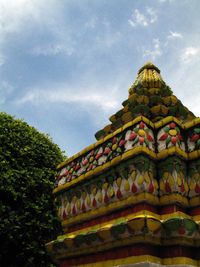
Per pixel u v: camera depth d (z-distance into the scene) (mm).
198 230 4488
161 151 5066
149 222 4293
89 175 5699
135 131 5176
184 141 5281
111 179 5316
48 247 5945
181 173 4969
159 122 5379
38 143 13273
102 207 5367
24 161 12352
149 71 7484
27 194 11734
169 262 4438
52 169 13195
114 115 6934
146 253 4395
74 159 6492
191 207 4906
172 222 4367
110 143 5656
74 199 5980
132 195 4895
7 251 10891
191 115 6719
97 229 5117
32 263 11211
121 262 4613
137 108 6195
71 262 5617
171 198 4758
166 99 6555
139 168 4871
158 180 5000
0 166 11414
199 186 4879
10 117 13203
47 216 11758
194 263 4492
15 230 10742
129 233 4449
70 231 5988
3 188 11031
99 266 4961
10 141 12383
